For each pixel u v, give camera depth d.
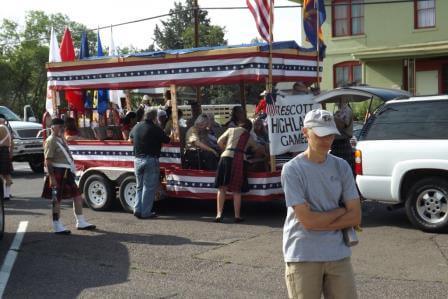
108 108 14.29
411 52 24.95
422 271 6.79
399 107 9.08
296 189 3.92
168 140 10.65
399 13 26.33
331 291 3.96
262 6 9.90
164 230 9.48
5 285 6.70
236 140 9.84
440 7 25.42
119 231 9.49
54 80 12.24
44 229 9.79
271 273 6.90
